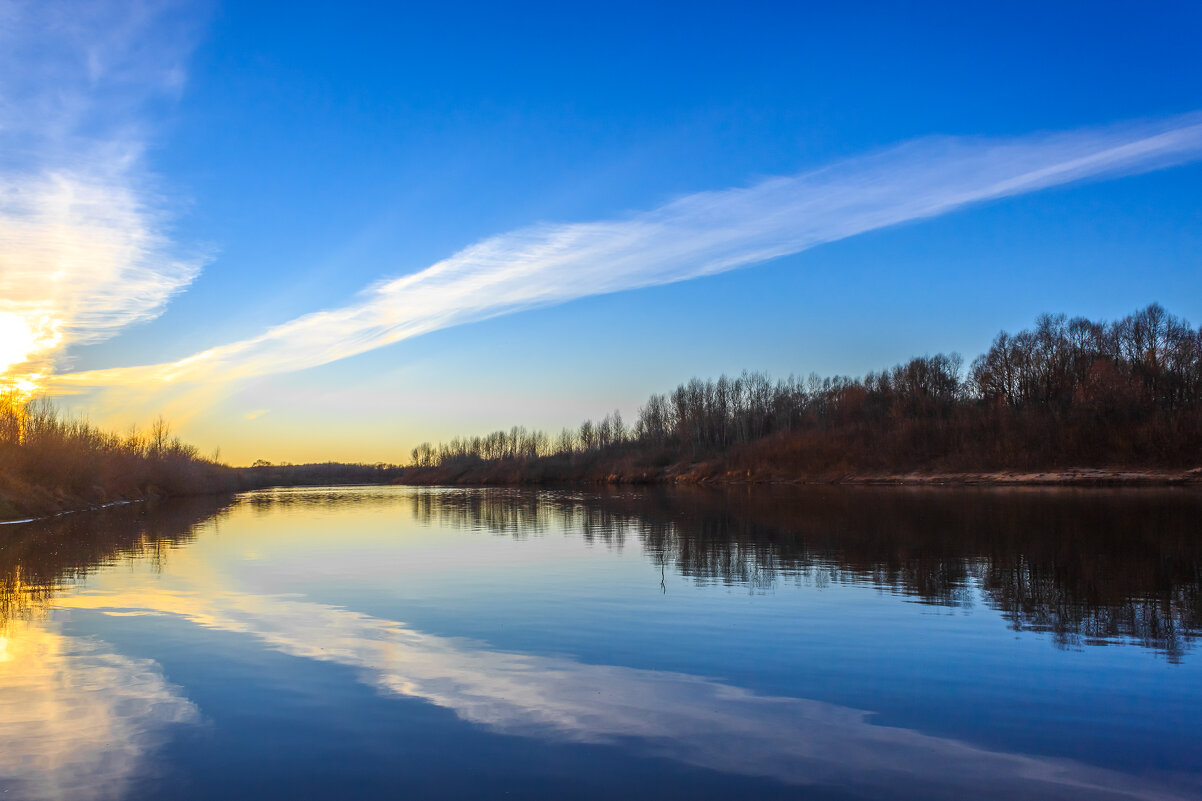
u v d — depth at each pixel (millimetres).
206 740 10141
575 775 9039
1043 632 16172
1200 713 11273
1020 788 8805
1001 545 30094
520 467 165375
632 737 10234
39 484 62438
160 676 13031
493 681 12719
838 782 8898
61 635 16125
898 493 69938
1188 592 20312
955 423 100375
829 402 132625
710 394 150375
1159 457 78438
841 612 18250
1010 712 11305
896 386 122438
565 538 36781
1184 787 8867
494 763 9367
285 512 64750
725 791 8641
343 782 8875
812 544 31766
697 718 10977
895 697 11961
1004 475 85438
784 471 109125
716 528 40125
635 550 31125
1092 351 102875
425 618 17797
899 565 25453
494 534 39781
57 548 34094
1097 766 9438
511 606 19219
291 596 20891
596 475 147000
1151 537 31641
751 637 15805
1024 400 104062
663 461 141625
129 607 19359
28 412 70625
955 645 15109
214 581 23734
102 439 88125
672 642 15391
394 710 11297
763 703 11648
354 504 80812
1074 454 84312
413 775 9047
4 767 9328
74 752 9773
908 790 8719
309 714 11133
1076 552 27844
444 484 178250
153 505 77812
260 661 13992
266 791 8656
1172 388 90688
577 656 14344
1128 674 13172
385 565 27406
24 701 11742
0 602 20156
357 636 15984
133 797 8531
